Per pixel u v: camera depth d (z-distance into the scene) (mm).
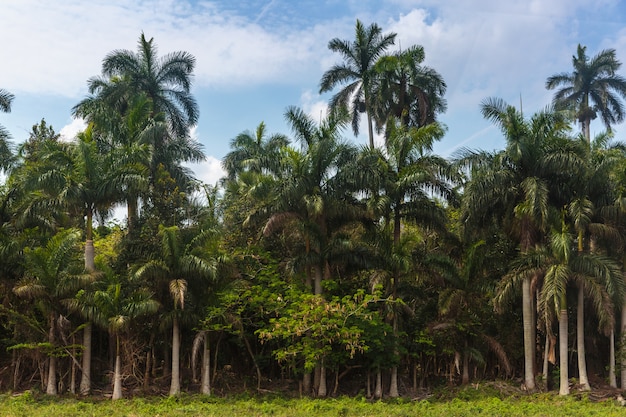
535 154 28359
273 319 27156
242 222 32438
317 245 28547
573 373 31250
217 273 27672
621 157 28453
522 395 27969
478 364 31906
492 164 28844
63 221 32500
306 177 28484
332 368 28812
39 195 28688
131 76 39781
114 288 26750
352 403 26344
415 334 30453
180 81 41000
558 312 26156
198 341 27375
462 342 29984
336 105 41094
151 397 27078
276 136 40250
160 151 36188
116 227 33812
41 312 27797
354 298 27875
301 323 26297
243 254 30453
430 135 29578
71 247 27047
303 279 30531
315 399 27844
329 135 29031
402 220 30656
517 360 32156
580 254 27281
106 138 34844
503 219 29859
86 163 28750
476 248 29672
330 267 30234
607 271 26391
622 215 27938
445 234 30906
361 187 28672
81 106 37406
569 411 23484
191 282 27953
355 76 41344
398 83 40594
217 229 28422
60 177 28047
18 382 28578
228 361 32281
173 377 27562
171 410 23672
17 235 29672
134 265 27391
